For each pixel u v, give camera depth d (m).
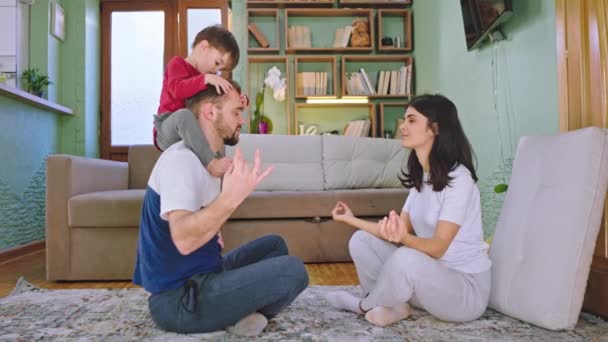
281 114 4.86
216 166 1.52
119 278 2.52
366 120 4.67
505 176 2.80
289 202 2.91
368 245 1.65
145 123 5.11
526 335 1.39
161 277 1.33
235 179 1.08
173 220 1.17
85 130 4.68
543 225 1.53
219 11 5.07
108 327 1.53
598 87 1.66
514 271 1.57
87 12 4.75
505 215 1.71
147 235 1.34
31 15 4.34
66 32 4.68
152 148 3.44
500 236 1.69
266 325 1.47
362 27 4.75
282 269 1.33
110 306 1.83
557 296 1.42
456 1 3.55
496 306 1.61
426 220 1.58
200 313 1.31
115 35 5.10
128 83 5.10
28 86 4.02
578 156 1.50
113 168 3.09
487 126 3.05
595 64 1.68
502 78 2.83
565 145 1.57
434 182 1.50
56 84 4.54
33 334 1.46
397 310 1.52
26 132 3.78
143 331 1.47
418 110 1.54
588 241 1.44
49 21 4.37
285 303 1.40
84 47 4.70
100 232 2.52
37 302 1.90
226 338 1.37
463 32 3.43
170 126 1.80
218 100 1.41
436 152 1.52
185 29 5.04
